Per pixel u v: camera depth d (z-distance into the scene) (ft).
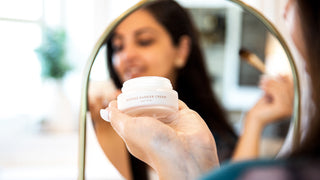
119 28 2.10
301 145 0.93
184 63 2.75
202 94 2.94
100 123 1.86
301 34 1.16
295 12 1.17
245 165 0.85
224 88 3.68
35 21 5.03
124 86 1.55
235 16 3.37
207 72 3.17
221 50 3.78
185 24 2.85
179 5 2.75
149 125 1.37
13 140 5.21
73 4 5.05
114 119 1.46
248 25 3.22
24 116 5.20
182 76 2.63
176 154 1.38
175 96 1.53
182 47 2.76
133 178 2.01
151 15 2.37
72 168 5.19
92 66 1.91
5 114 5.16
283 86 2.19
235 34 3.58
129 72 2.10
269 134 2.44
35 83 5.13
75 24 5.08
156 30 2.43
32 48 5.06
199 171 1.38
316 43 1.08
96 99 1.84
